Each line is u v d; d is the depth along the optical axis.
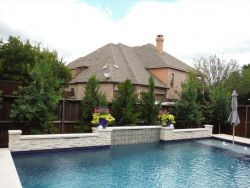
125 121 16.41
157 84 31.38
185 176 9.83
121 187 8.34
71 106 15.27
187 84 19.88
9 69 26.97
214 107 20.81
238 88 38.31
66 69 30.53
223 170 10.83
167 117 17.39
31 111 12.04
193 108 19.58
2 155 10.18
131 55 34.91
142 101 17.89
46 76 13.04
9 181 7.39
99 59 32.25
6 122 12.69
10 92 15.55
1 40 28.02
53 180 8.57
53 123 13.87
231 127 21.09
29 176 8.84
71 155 12.11
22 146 11.46
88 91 15.41
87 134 13.42
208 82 43.19
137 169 10.47
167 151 14.34
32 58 27.69
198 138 19.03
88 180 8.81
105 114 14.45
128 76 28.95
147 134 16.75
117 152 13.42
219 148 15.75
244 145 16.67
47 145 12.14
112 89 26.88
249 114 19.83
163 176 9.71
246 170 10.91
